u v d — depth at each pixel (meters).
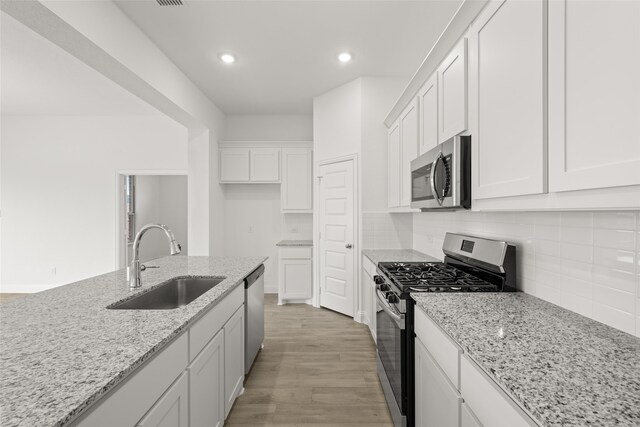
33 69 3.21
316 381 2.36
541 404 0.67
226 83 3.73
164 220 6.88
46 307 1.38
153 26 2.55
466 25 1.57
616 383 0.75
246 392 2.21
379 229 3.60
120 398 0.85
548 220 1.41
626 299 1.06
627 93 0.71
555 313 1.27
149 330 1.11
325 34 2.73
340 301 3.89
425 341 1.39
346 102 3.77
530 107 1.05
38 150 4.88
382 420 1.93
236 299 2.04
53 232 4.88
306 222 4.98
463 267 2.12
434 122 2.05
